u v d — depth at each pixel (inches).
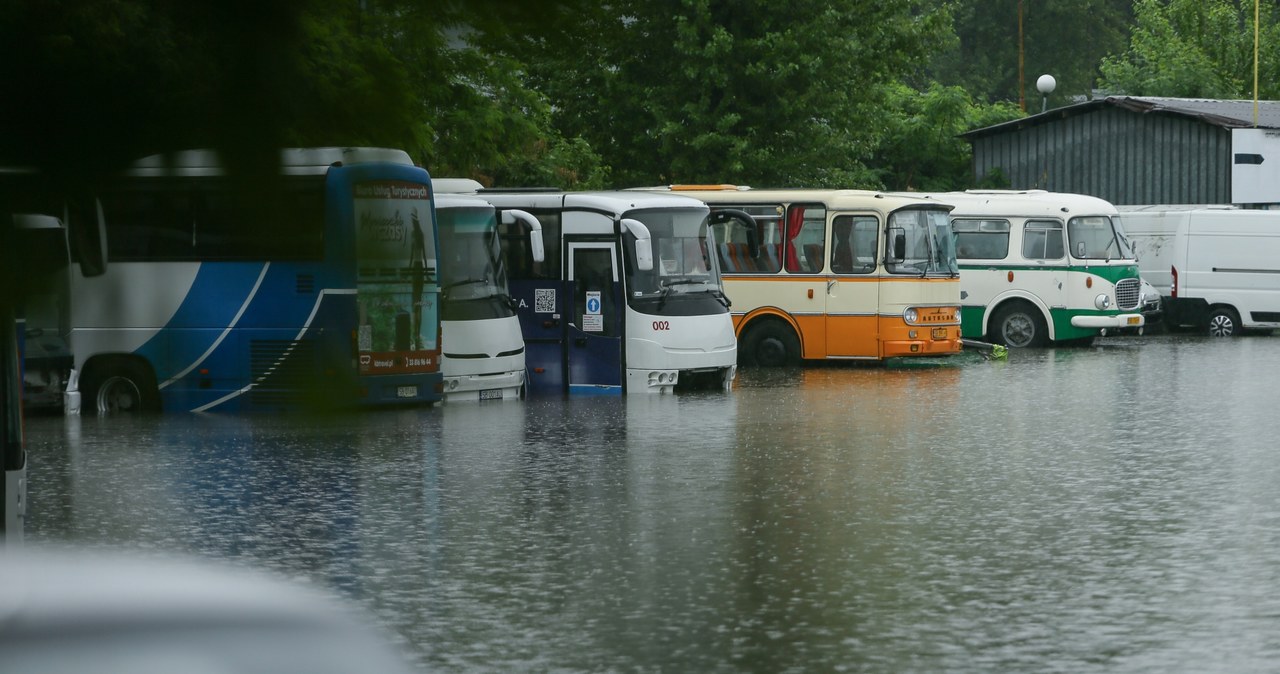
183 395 1176.8
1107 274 2015.3
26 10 117.3
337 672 115.6
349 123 126.0
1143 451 944.9
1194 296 2290.8
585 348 1390.3
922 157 3041.3
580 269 1392.7
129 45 118.8
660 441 1013.8
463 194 1370.6
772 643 453.7
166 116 120.1
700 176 2162.9
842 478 828.6
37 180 118.6
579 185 1991.9
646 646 450.9
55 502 763.4
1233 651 439.2
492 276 1327.5
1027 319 2039.9
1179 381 1487.5
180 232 426.6
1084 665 423.5
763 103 2177.7
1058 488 785.6
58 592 111.7
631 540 639.1
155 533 667.4
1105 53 4825.3
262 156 121.9
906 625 477.1
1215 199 2632.9
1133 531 653.3
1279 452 935.0
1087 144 2770.7
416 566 584.4
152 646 107.0
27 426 1135.6
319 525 684.7
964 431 1066.1
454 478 839.1
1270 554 597.0
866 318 1684.3
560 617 492.1
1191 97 3518.7
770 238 1723.7
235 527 681.6
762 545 624.4
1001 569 570.3
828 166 2225.6
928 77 4810.5
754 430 1079.6
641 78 612.1
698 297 1406.3
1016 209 2043.6
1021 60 4343.0
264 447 990.4
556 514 711.1
